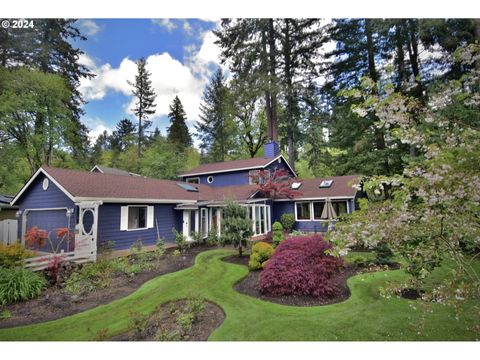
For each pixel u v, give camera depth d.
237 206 11.28
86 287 7.36
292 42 20.97
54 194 11.78
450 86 3.51
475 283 3.12
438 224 3.29
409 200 3.25
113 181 13.53
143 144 35.56
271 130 22.83
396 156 15.03
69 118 23.19
